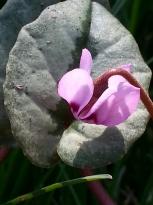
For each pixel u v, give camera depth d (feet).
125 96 0.27
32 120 0.30
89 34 0.33
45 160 0.31
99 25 0.34
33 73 0.30
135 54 0.33
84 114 0.28
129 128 0.30
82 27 0.33
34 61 0.31
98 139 0.29
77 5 0.33
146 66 0.33
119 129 0.30
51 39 0.31
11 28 0.35
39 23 0.31
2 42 0.35
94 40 0.33
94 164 0.28
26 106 0.30
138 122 0.30
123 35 0.34
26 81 0.30
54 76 0.31
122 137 0.30
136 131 0.30
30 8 0.35
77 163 0.28
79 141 0.29
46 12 0.32
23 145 0.30
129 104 0.27
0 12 0.35
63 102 0.31
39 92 0.31
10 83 0.30
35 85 0.30
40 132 0.30
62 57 0.32
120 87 0.27
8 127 0.35
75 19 0.33
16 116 0.30
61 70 0.32
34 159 0.31
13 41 0.35
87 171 0.39
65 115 0.31
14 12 0.35
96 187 0.39
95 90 0.28
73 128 0.31
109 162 0.29
